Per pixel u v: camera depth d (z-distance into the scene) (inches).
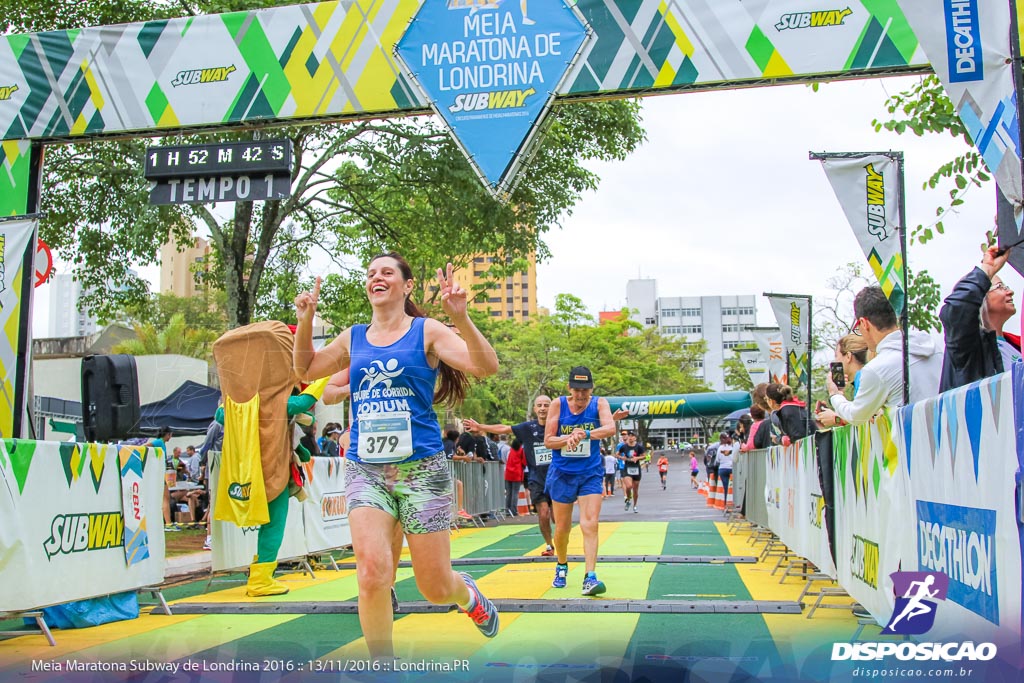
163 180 319.9
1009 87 236.4
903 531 166.9
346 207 662.5
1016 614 114.3
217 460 302.8
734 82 283.9
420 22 301.6
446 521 146.0
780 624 208.7
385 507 143.9
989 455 123.8
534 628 205.5
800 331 575.8
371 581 137.1
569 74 291.6
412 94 300.8
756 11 281.9
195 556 413.4
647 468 2534.5
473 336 142.2
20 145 327.6
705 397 1437.0
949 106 311.0
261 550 289.9
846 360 240.8
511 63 295.0
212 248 765.3
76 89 324.5
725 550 419.2
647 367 2463.1
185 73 318.7
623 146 690.8
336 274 776.3
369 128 625.6
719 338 6186.0
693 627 205.3
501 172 293.1
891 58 273.4
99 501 228.1
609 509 871.7
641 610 229.6
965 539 134.0
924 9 242.7
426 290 768.3
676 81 285.7
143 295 727.1
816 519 263.3
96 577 224.5
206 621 231.0
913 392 206.2
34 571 202.2
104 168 623.2
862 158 271.7
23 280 295.4
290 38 311.7
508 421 1788.9
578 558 382.3
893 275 266.4
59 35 327.6
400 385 145.8
